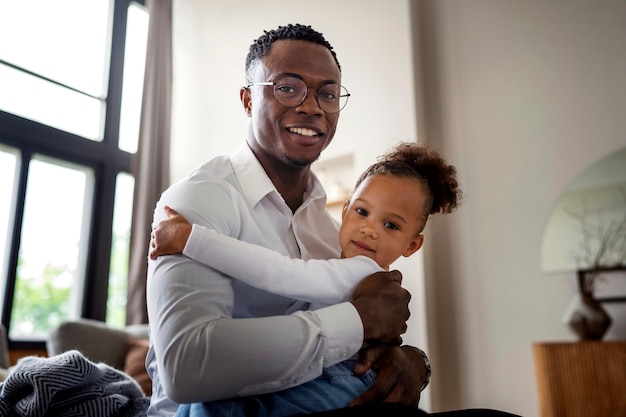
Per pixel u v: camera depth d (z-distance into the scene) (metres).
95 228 3.93
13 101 3.65
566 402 2.60
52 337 2.63
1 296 3.39
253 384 0.76
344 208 1.15
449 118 3.44
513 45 3.34
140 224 3.85
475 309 3.16
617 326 2.88
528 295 3.05
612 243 2.92
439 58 3.55
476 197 3.28
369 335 0.86
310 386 0.84
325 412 0.75
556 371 2.65
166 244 0.84
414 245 1.13
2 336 2.31
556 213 3.06
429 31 3.62
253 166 1.08
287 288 0.87
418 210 1.07
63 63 4.00
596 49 3.11
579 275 2.96
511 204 3.18
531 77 3.26
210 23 4.50
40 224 3.67
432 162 1.13
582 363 2.60
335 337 0.82
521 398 2.95
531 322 3.01
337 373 0.87
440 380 3.17
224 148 4.15
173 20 4.70
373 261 0.98
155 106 4.16
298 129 1.07
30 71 3.77
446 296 3.25
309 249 1.12
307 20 3.93
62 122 3.91
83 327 2.69
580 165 3.05
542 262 3.05
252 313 0.97
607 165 2.98
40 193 3.70
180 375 0.74
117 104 4.20
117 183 4.13
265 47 1.10
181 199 0.91
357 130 3.53
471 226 3.26
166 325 0.78
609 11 3.10
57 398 0.97
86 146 3.92
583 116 3.08
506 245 3.15
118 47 4.30
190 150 4.38
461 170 3.35
